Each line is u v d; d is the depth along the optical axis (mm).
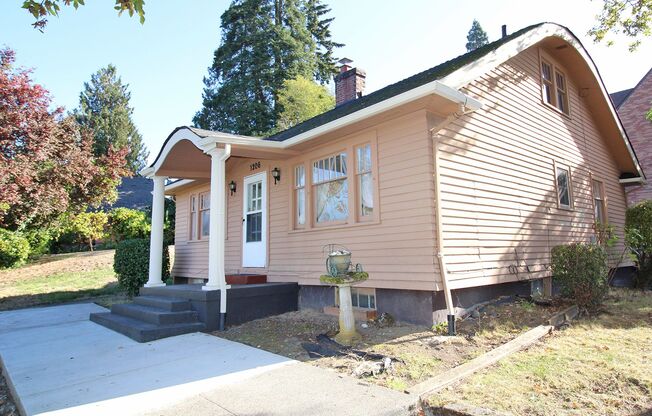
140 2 4332
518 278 7605
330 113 11141
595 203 11391
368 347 5230
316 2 38906
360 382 4051
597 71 11023
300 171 8484
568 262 7004
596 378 3920
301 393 3811
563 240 9398
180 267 12852
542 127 9367
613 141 12445
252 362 4855
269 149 7891
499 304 7094
